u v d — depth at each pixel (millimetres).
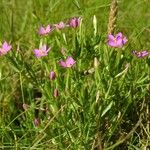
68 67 343
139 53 361
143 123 382
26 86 443
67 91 346
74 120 361
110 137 357
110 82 339
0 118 385
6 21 529
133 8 522
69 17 491
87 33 425
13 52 355
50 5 512
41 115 401
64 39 377
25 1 572
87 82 371
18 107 430
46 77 358
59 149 365
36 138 357
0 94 429
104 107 346
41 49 358
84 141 353
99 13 505
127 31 496
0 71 403
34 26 500
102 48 363
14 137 383
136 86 367
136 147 357
